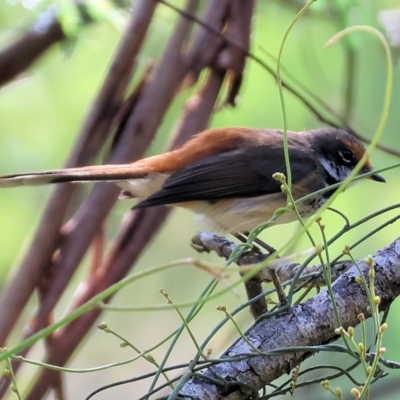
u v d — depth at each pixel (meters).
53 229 8.84
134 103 9.59
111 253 9.32
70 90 13.63
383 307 5.58
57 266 8.88
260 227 5.20
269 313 5.48
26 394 8.48
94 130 9.49
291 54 12.95
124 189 9.45
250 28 9.83
